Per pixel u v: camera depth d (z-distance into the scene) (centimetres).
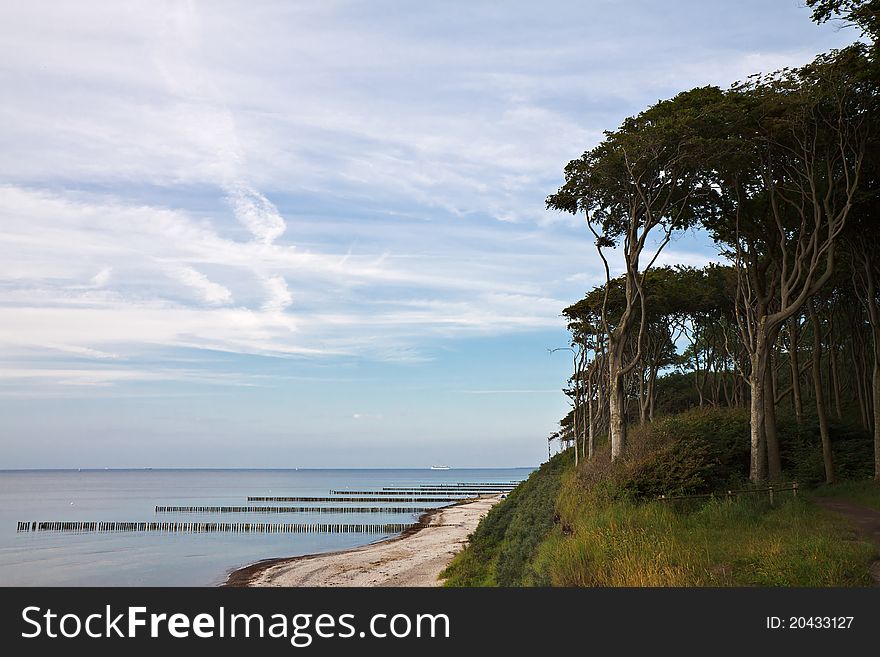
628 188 3228
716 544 1786
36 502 13475
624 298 4597
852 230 3334
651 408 5034
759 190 3381
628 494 2509
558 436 7556
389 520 9288
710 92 3091
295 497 14700
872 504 2562
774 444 3362
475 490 18200
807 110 2895
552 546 2166
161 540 7056
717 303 4859
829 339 4425
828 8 2427
